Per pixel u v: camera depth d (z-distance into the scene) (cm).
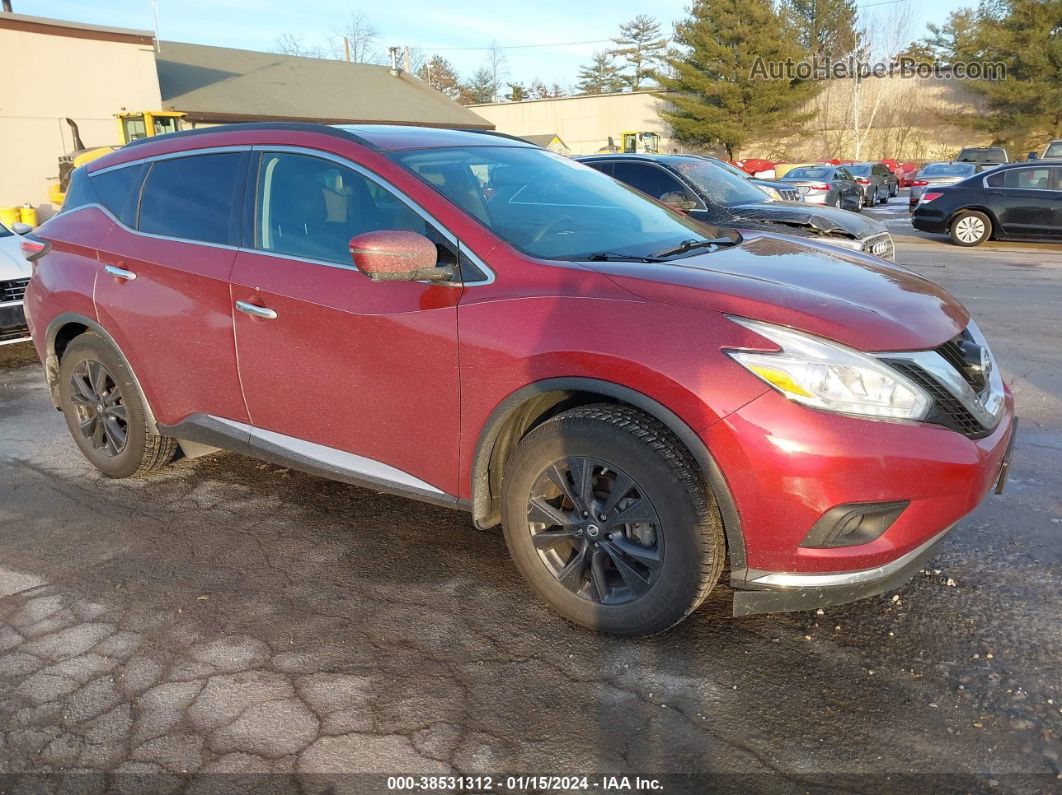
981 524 355
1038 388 561
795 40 4878
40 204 2095
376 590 309
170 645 274
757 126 4800
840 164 3080
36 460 455
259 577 320
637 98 5122
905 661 260
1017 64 4284
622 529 270
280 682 254
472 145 355
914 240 1664
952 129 4800
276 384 329
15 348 780
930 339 252
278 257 327
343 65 3688
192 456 421
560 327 260
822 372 233
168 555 339
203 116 2612
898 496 235
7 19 1969
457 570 324
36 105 2055
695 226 370
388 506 386
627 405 261
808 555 239
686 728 232
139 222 380
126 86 2222
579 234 314
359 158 315
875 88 5050
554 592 283
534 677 255
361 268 271
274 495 400
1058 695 242
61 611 296
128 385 388
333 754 223
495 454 288
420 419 294
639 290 259
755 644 271
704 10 4700
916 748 222
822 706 240
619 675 256
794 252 330
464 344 277
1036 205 1445
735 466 237
